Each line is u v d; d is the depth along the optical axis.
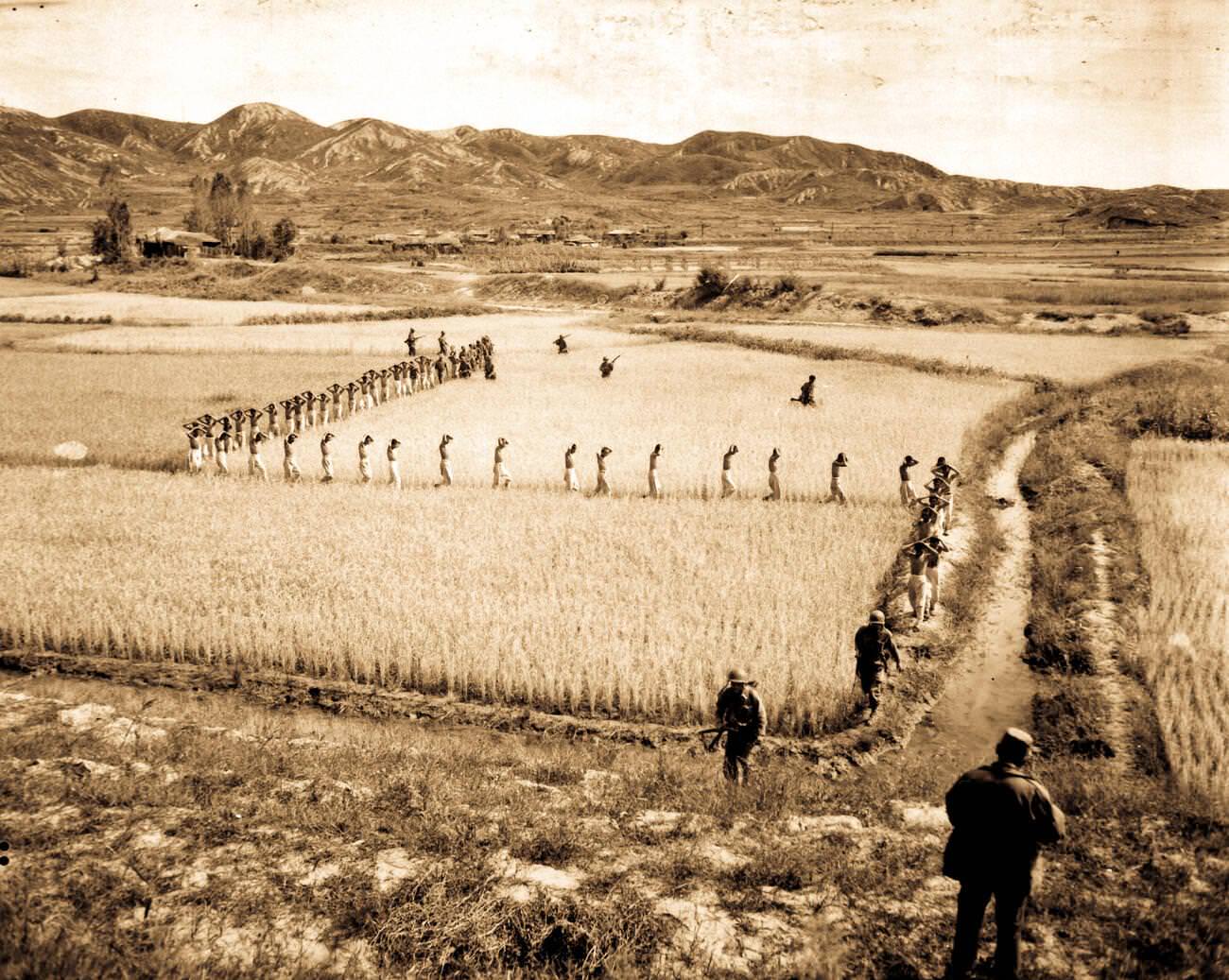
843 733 12.23
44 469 28.05
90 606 15.92
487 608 15.20
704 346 56.47
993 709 13.02
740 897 7.11
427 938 6.39
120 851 7.66
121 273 106.75
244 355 54.50
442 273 118.25
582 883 7.27
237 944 6.34
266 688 14.02
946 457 25.98
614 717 12.94
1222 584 15.14
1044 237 160.62
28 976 5.23
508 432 31.38
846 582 16.64
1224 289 55.06
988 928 6.56
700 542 19.14
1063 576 16.91
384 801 8.98
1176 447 24.70
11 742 10.54
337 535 20.17
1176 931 6.19
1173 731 10.85
